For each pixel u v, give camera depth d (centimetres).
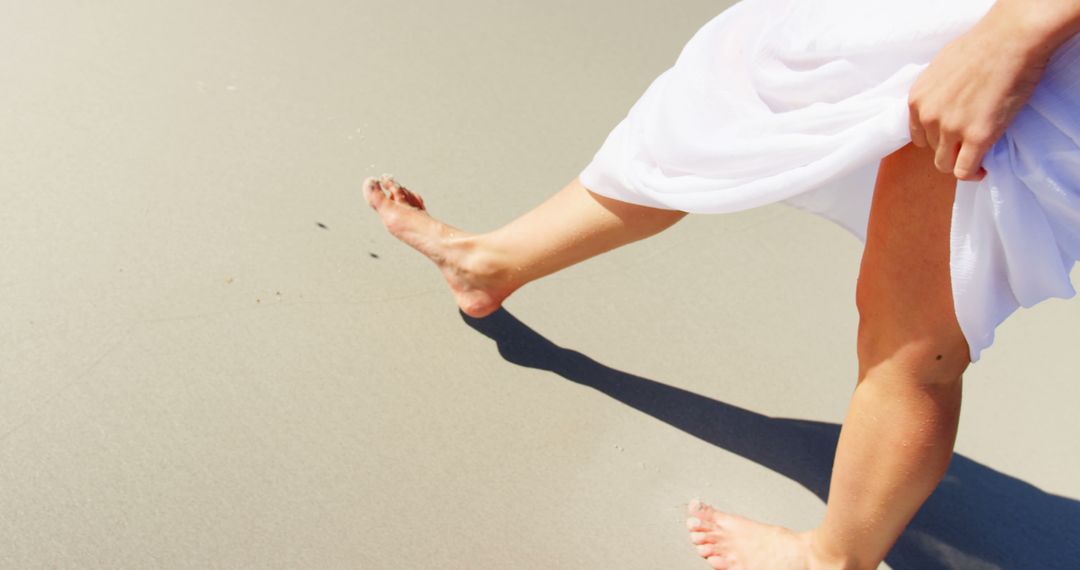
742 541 154
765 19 144
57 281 171
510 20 254
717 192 142
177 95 210
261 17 236
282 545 145
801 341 191
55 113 199
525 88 234
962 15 121
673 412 174
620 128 159
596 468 164
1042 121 119
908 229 130
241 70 220
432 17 248
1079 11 111
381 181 182
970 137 118
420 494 155
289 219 191
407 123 217
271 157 202
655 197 150
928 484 140
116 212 184
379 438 161
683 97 146
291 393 164
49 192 184
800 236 214
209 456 153
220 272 178
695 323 190
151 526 144
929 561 162
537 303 187
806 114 134
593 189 161
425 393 169
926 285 130
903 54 127
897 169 131
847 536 146
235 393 162
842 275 207
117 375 160
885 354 136
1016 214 122
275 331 172
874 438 139
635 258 200
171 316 170
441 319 181
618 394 175
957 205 124
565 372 176
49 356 161
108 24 224
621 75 244
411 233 176
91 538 141
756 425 175
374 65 230
